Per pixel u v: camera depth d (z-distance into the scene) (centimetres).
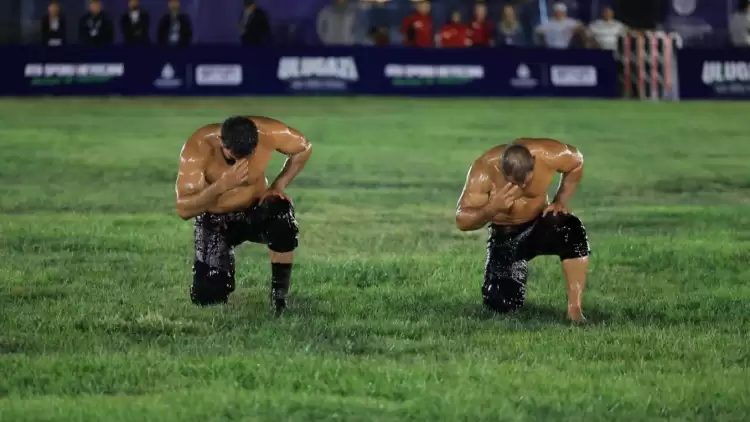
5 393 710
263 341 844
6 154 2216
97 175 1952
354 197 1745
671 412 680
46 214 1521
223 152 889
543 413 674
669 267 1202
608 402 695
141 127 2720
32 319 912
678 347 843
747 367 788
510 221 938
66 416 657
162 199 1686
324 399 695
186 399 689
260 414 667
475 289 1060
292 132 914
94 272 1123
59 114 2988
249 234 942
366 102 3462
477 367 766
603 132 2803
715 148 2525
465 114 3156
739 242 1362
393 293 1038
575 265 927
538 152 906
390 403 691
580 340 858
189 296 1008
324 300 1007
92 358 786
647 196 1822
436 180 1956
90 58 3509
